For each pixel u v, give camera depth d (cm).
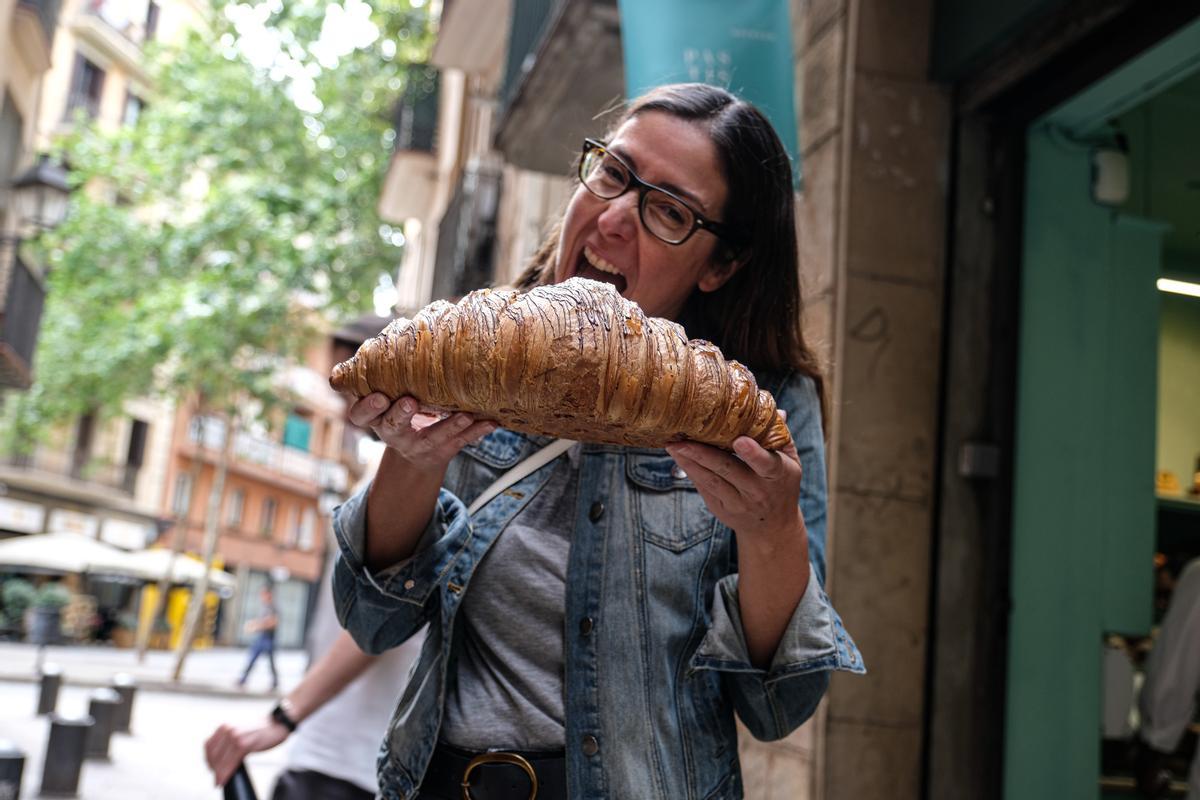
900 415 415
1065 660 410
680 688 145
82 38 3969
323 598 344
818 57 460
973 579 407
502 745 143
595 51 642
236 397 2419
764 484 123
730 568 153
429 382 114
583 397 112
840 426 410
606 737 140
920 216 429
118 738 1222
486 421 123
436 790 146
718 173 162
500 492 156
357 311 2414
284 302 2231
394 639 157
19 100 1745
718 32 412
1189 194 450
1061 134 430
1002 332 419
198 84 2447
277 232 2230
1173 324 472
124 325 2458
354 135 2436
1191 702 402
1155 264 441
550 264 183
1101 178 432
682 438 118
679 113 164
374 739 298
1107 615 417
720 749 147
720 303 170
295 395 2362
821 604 141
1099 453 423
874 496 408
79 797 843
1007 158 429
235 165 2434
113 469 4159
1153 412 433
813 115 457
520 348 111
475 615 150
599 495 150
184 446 4497
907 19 441
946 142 436
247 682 2373
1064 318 426
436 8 2123
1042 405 419
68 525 4044
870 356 416
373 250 2433
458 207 1425
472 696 148
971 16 414
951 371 417
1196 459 468
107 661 2709
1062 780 403
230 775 250
